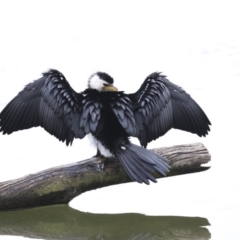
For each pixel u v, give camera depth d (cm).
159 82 1338
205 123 1361
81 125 1278
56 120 1298
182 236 1283
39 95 1309
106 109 1289
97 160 1326
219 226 1291
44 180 1316
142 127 1302
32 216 1349
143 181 1220
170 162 1338
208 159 1355
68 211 1362
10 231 1324
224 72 1980
